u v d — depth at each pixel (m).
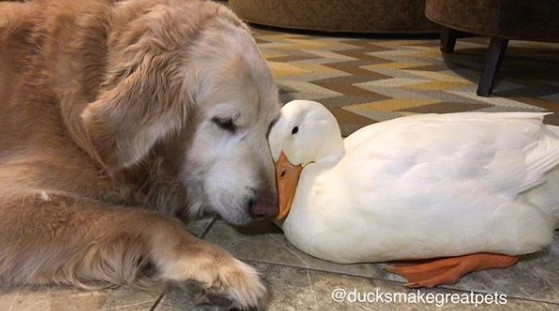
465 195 1.09
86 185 1.29
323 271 1.21
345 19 4.86
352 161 1.18
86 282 1.18
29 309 1.07
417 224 1.10
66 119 1.29
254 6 5.39
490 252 1.18
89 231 1.19
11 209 1.18
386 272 1.21
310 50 3.99
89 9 1.36
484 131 1.17
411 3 4.75
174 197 1.45
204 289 1.08
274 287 1.15
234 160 1.33
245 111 1.32
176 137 1.33
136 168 1.35
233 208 1.34
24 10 1.40
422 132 1.18
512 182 1.13
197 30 1.33
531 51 3.94
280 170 1.30
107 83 1.25
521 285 1.16
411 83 2.88
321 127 1.29
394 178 1.11
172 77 1.28
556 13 2.50
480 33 2.69
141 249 1.21
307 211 1.22
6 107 1.31
